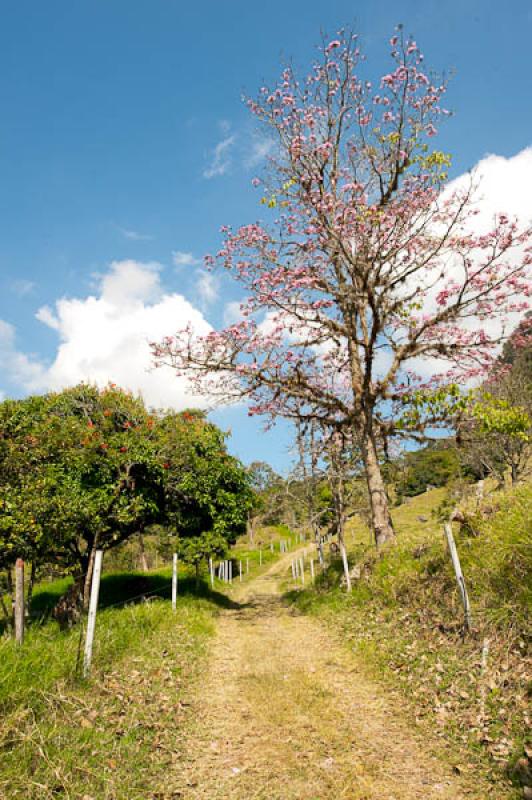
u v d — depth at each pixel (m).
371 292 13.20
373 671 7.14
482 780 4.13
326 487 23.00
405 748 4.85
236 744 5.15
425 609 8.19
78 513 11.92
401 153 13.17
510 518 7.67
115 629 8.78
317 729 5.43
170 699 6.28
